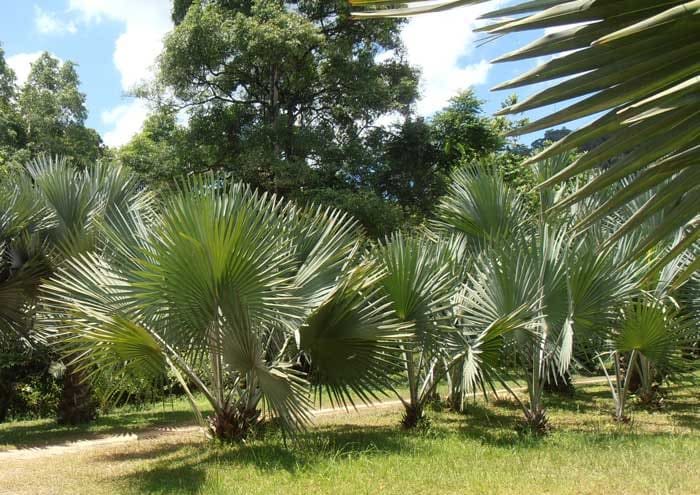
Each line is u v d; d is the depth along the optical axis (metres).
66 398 11.43
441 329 8.41
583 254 8.00
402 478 6.11
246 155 18.38
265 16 18.81
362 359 7.68
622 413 9.67
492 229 10.47
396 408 12.31
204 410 12.98
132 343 6.84
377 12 1.25
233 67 19.23
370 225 18.02
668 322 8.80
